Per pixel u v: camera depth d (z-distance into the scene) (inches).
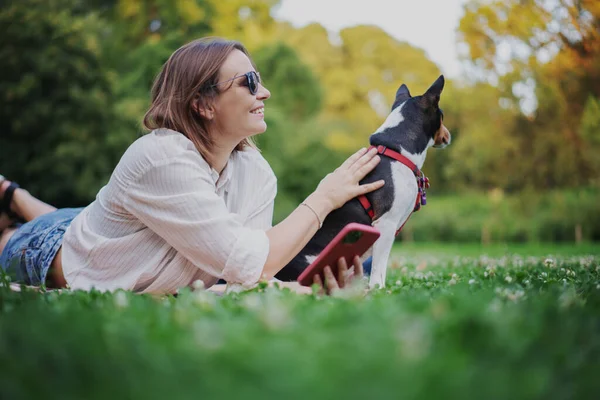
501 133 636.1
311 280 129.4
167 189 131.8
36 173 745.6
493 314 83.7
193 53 139.7
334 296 110.7
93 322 79.6
